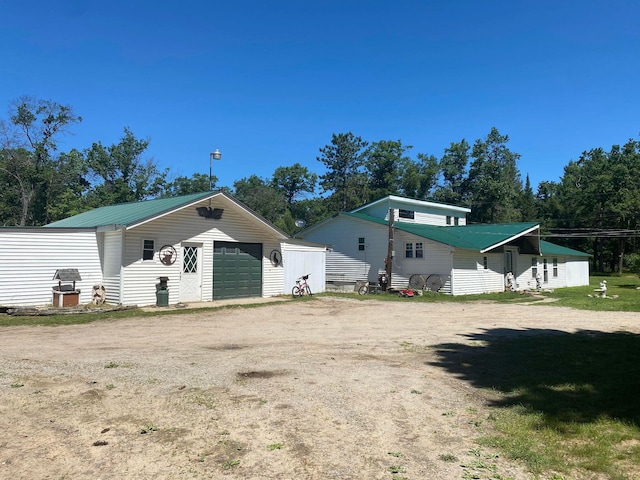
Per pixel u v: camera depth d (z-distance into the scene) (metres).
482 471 3.65
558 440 4.26
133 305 14.67
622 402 5.34
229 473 3.60
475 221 63.75
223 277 17.75
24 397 5.37
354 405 5.27
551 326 12.04
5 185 44.66
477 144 62.41
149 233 15.45
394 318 13.48
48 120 43.66
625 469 3.68
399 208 29.55
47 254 14.38
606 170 52.44
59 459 3.81
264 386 5.94
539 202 68.31
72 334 10.09
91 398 5.37
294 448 4.07
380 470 3.66
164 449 4.02
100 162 50.88
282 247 20.28
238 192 80.06
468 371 6.95
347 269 27.23
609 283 34.06
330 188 68.75
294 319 13.06
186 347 8.63
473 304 18.19
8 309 12.63
